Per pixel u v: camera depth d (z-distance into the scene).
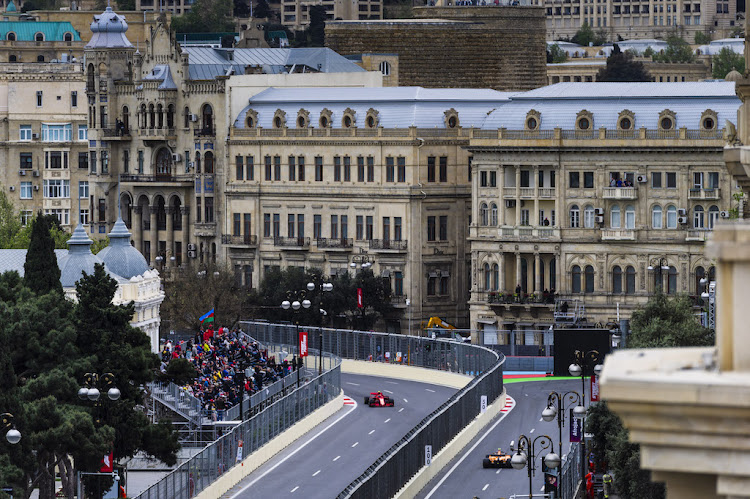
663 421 51.31
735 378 50.88
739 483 51.03
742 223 54.91
